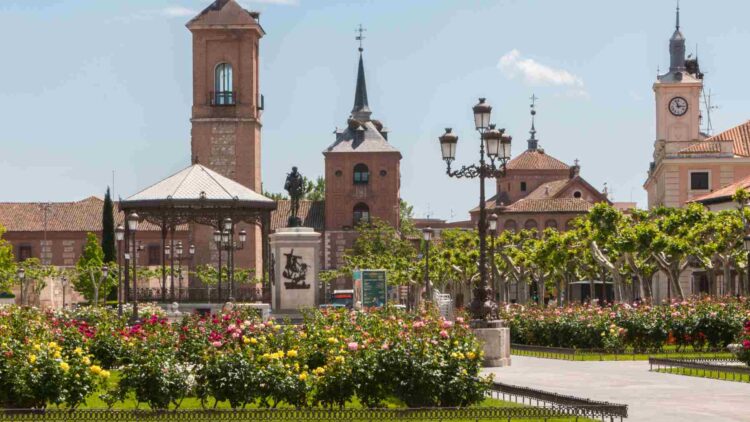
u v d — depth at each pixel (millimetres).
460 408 23812
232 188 74000
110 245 122312
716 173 100938
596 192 163000
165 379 24844
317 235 63312
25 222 151250
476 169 40938
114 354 32438
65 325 35375
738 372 34375
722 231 61844
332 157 144500
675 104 118500
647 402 27531
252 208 73062
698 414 25234
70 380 24703
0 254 120188
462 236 102812
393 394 25172
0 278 110000
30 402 24516
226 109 122688
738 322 44344
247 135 122688
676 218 64750
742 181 89500
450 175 40906
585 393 29750
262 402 25000
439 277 102500
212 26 122375
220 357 25047
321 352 26859
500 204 176875
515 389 28141
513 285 130375
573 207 156875
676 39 119500
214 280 103375
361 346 25609
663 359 37281
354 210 144625
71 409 23984
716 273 73438
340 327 30750
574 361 41656
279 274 63062
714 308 45125
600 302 103062
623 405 24422
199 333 29812
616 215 67438
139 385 24812
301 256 63188
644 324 44750
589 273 90938
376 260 115562
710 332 44656
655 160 118438
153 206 71375
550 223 157500
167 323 33438
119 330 33688
